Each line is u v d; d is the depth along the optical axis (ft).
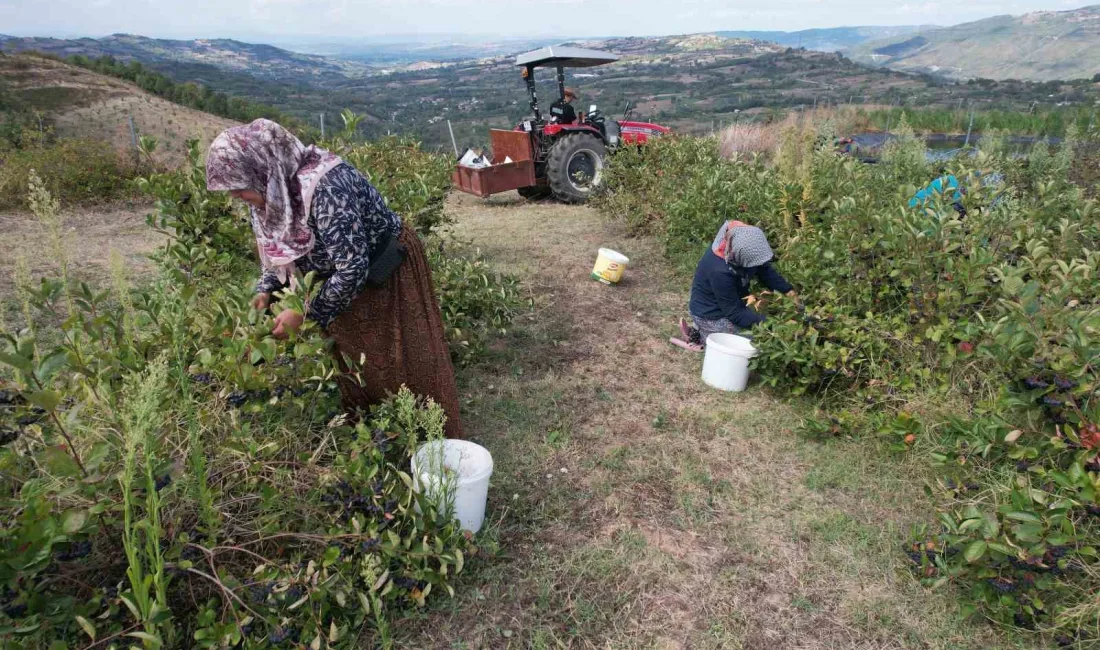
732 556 8.15
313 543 6.93
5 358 5.15
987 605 7.07
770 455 10.30
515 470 9.86
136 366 6.48
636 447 10.55
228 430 7.07
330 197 7.29
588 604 7.38
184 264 10.65
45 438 6.16
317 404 8.16
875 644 6.91
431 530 7.35
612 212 25.91
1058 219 14.14
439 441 8.22
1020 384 8.16
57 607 5.41
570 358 13.93
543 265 20.57
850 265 12.45
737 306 13.43
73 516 5.25
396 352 8.80
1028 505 6.68
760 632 7.07
